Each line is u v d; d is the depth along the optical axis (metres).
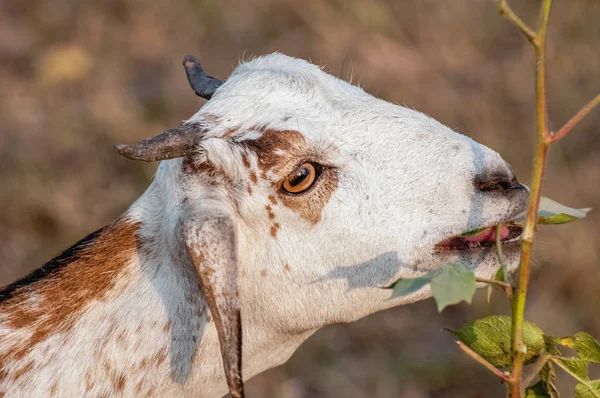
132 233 8.25
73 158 16.78
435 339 13.87
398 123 8.13
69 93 18.78
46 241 15.43
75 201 15.74
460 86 16.91
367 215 7.97
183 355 8.09
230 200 7.90
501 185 7.95
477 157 8.02
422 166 7.97
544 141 6.48
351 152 7.99
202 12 20.20
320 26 18.39
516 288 6.68
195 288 8.03
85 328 7.99
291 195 7.94
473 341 7.38
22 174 16.30
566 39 17.53
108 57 19.67
